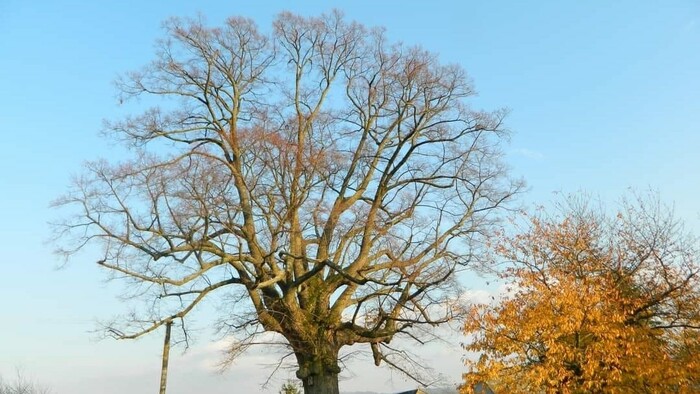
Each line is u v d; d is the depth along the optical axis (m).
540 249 24.72
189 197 22.55
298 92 27.59
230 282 24.84
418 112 27.56
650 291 22.80
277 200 24.45
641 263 23.44
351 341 25.56
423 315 24.08
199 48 26.14
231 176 23.89
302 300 25.23
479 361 20.52
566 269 23.75
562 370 19.83
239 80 26.91
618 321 20.23
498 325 20.69
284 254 23.34
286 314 24.30
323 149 25.33
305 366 24.58
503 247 30.73
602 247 24.45
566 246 24.62
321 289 25.36
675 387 20.52
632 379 20.23
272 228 23.98
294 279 24.89
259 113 30.30
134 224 22.88
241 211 23.39
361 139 28.48
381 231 26.34
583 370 20.22
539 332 20.64
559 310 20.61
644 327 21.31
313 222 25.53
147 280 23.00
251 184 24.17
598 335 20.05
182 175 22.58
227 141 25.06
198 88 26.36
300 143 25.64
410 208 27.55
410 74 27.28
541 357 20.75
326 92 28.38
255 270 24.02
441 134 27.70
